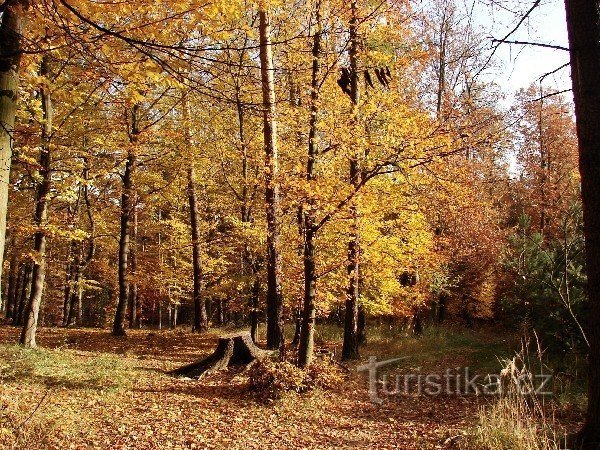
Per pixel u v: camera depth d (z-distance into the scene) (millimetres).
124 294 17422
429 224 17344
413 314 18078
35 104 9031
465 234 19078
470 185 16281
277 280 12875
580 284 9375
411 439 6621
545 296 9508
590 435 4945
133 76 4020
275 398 8688
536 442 5215
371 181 12305
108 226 23906
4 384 7984
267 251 13266
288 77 9906
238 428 7137
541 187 23109
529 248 10164
